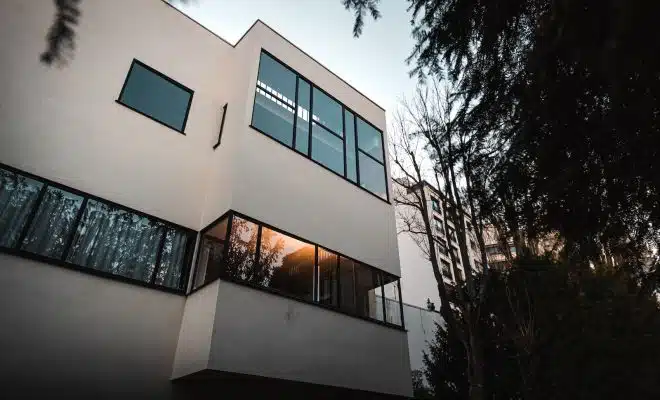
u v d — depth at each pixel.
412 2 4.64
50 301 6.06
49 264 6.28
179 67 9.78
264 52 10.11
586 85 3.72
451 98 5.13
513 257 11.41
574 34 3.27
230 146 8.66
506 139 4.49
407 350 9.26
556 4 3.21
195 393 6.82
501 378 10.63
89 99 7.86
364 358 8.23
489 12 4.04
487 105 4.59
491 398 10.65
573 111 3.88
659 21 2.68
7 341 5.54
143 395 6.35
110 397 6.05
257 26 10.38
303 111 10.33
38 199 6.66
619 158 3.82
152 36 9.58
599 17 3.04
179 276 7.70
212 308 6.50
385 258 10.27
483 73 4.55
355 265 9.38
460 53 4.66
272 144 8.97
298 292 7.84
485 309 11.24
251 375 6.32
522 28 4.12
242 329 6.55
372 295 9.39
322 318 7.91
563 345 9.82
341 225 9.58
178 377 6.54
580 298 10.16
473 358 7.69
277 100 9.78
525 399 9.72
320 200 9.40
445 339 12.38
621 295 9.52
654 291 4.34
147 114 8.66
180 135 8.97
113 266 7.00
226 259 7.04
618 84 3.19
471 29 4.41
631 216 4.11
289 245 8.20
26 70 7.22
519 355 10.21
